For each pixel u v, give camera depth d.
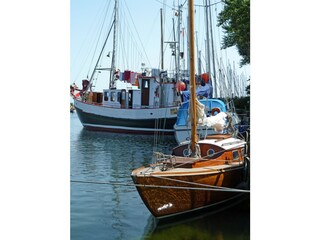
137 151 23.28
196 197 8.96
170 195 8.68
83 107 35.44
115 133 33.78
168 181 8.55
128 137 31.28
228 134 12.73
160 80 32.28
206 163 9.55
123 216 9.66
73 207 10.49
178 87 25.61
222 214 9.51
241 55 22.28
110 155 21.58
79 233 8.36
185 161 9.39
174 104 31.17
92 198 11.52
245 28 20.52
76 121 46.72
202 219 9.18
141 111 32.34
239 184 9.93
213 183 9.08
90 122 35.25
